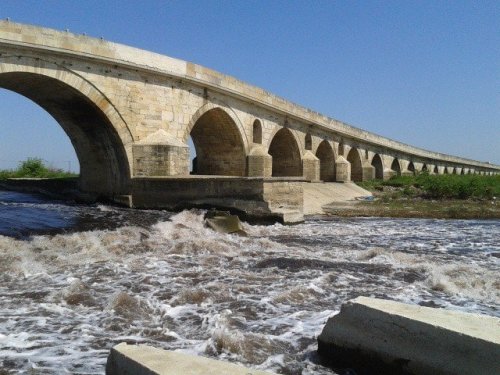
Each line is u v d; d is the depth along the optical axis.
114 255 11.29
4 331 6.18
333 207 27.44
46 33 19.20
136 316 6.89
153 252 11.91
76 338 5.99
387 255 12.09
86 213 20.17
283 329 6.36
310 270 10.29
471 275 9.94
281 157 44.75
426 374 4.32
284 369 5.11
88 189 26.27
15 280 8.83
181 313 7.05
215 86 28.92
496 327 4.29
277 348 5.68
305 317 6.91
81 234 12.99
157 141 23.77
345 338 5.07
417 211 25.83
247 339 5.82
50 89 21.30
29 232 14.19
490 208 26.94
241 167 34.62
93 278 9.07
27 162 44.31
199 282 8.92
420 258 12.00
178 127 26.34
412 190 38.66
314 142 46.50
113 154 24.30
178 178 21.61
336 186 42.50
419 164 84.75
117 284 8.64
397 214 25.58
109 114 22.30
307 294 8.22
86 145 25.64
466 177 42.56
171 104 25.78
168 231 15.02
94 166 25.80
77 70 20.81
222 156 35.47
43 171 44.56
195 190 21.20
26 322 6.55
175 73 25.33
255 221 19.84
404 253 12.70
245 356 5.43
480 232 18.80
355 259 12.04
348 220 23.05
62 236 12.59
